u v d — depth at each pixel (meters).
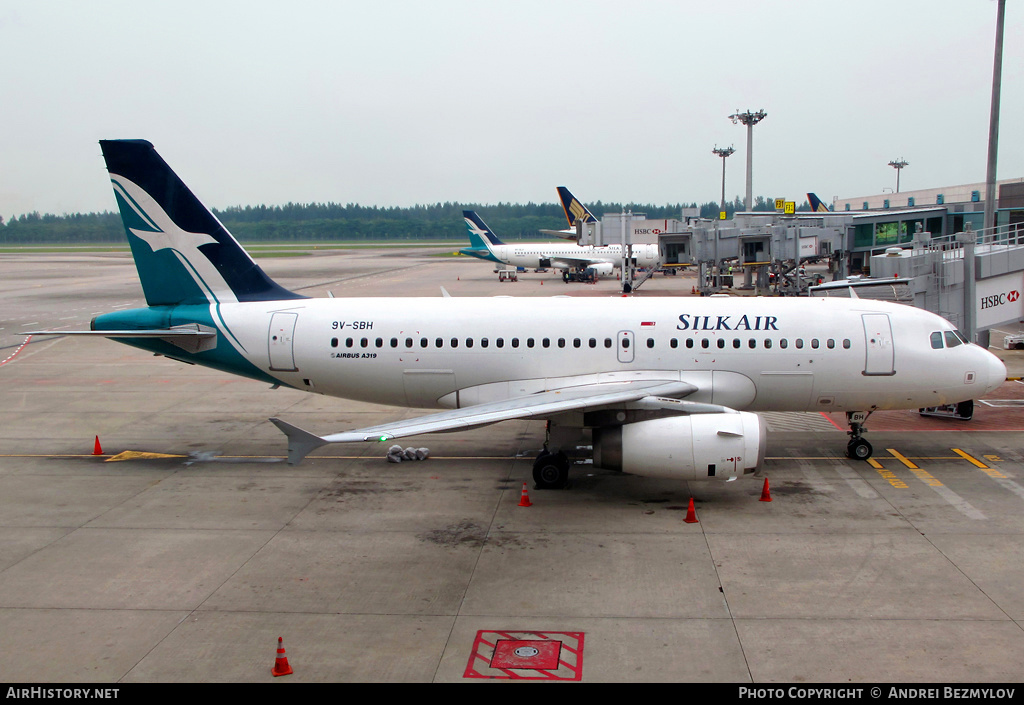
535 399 18.84
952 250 30.27
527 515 17.72
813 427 24.98
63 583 14.34
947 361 20.42
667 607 13.16
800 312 20.89
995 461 21.14
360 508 18.30
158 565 15.12
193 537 16.53
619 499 18.73
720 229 58.41
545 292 72.56
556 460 19.23
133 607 13.38
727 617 12.78
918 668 11.18
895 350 20.34
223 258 22.36
